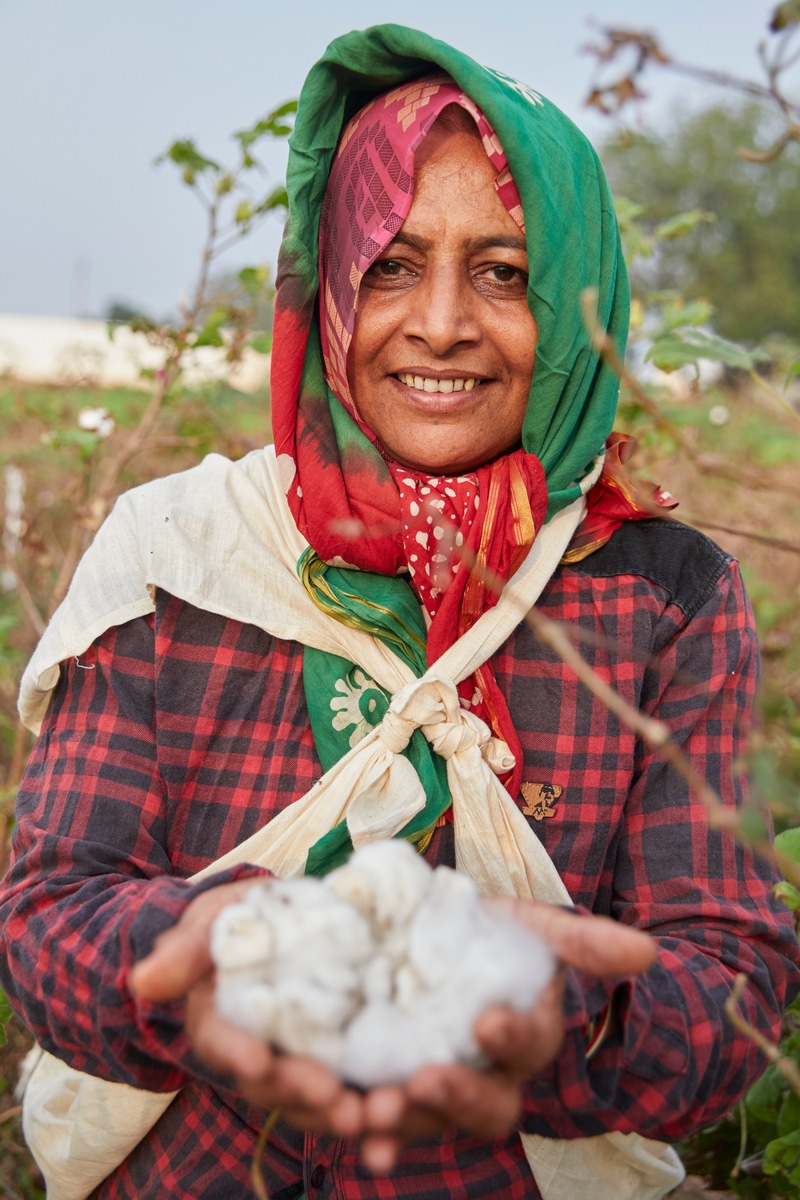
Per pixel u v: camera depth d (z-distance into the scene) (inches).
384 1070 34.2
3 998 62.1
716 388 249.8
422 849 53.8
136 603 55.0
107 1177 57.7
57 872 50.7
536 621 39.9
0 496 153.6
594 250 56.6
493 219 53.3
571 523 57.6
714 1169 77.0
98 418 108.8
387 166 53.7
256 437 130.1
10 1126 84.5
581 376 56.6
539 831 54.4
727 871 52.5
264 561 55.7
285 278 56.7
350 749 53.7
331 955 35.2
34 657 56.5
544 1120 46.8
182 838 54.2
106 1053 45.9
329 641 54.4
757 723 54.7
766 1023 49.1
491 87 52.1
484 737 53.0
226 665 54.9
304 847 52.1
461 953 36.0
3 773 118.0
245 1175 53.3
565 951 39.6
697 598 56.7
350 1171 52.2
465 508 54.7
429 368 54.6
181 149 99.2
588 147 58.0
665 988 46.8
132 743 53.9
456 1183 52.2
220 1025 35.2
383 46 54.0
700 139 981.2
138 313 113.6
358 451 55.7
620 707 38.9
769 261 985.5
